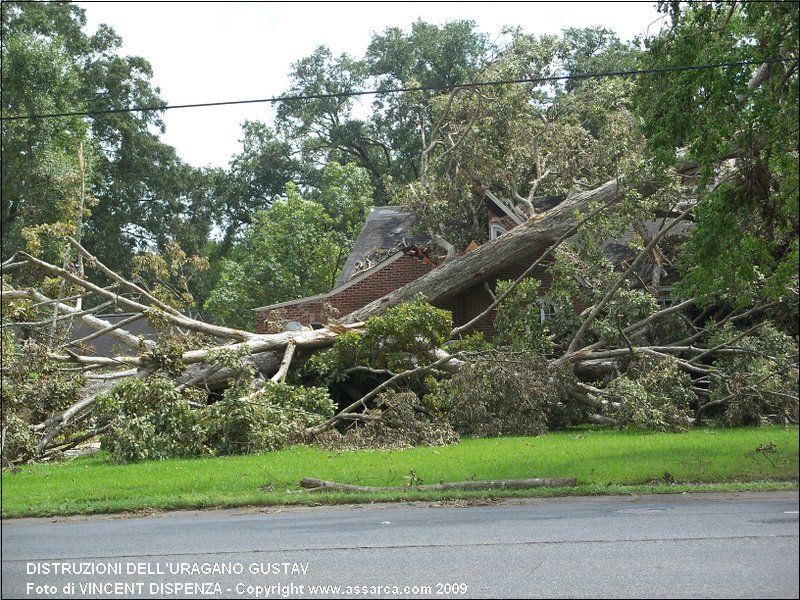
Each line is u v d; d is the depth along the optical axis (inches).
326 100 2160.4
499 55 1240.8
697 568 286.0
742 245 582.2
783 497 422.9
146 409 686.5
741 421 762.2
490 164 1237.7
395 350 823.1
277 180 2276.1
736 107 549.3
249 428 692.1
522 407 762.2
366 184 1932.8
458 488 489.4
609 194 992.2
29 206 1540.4
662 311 824.3
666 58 594.9
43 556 345.7
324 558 329.1
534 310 869.2
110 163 2032.5
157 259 1004.6
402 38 2074.3
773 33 540.7
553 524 380.5
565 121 1255.5
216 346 867.4
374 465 584.1
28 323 778.8
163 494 508.1
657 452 594.2
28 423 735.7
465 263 1032.2
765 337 784.3
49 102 1549.0
